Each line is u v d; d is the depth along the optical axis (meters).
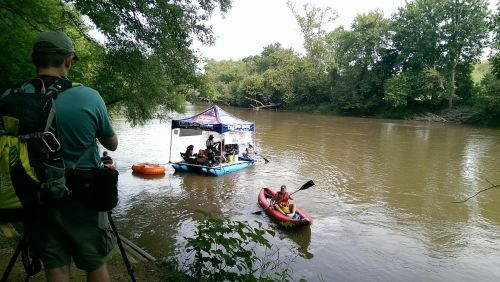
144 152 19.70
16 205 1.64
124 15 9.25
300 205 11.81
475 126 40.28
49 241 1.79
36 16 9.30
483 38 44.25
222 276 3.77
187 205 11.40
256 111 61.78
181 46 10.54
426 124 41.94
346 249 8.55
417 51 49.00
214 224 4.08
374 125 39.53
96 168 1.85
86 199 1.79
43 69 1.80
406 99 50.59
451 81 46.38
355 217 10.81
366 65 56.16
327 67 61.28
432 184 14.93
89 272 1.94
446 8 45.81
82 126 1.73
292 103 64.50
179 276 4.20
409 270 7.70
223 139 17.25
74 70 10.59
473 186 14.73
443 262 8.12
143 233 8.93
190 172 15.82
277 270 7.17
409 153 22.09
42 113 1.64
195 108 60.53
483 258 8.37
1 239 4.94
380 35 54.16
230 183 14.27
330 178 15.62
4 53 8.76
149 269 4.45
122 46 9.84
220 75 86.06
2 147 1.64
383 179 15.65
